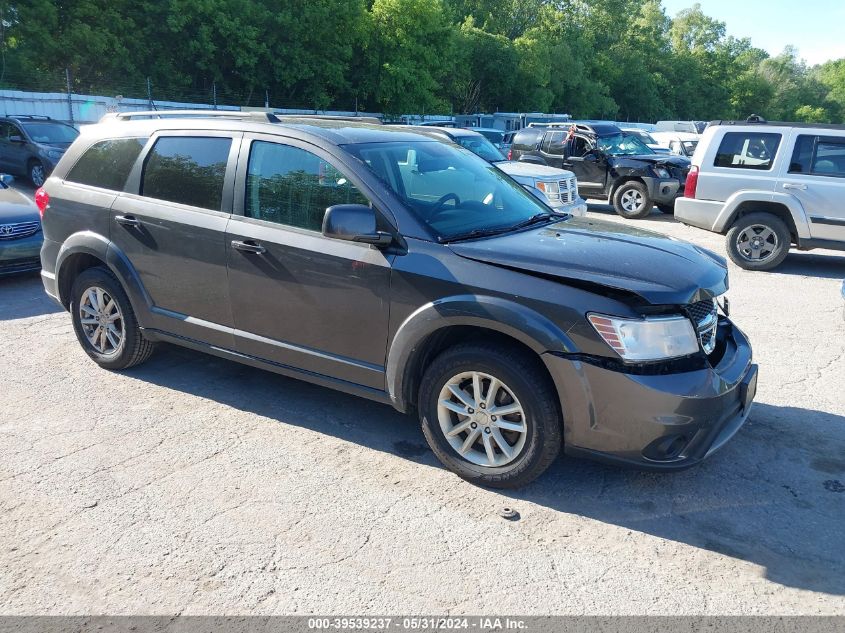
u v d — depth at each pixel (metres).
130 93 30.84
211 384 4.94
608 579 2.94
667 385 3.18
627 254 3.56
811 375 5.41
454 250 3.56
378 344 3.76
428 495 3.56
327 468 3.82
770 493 3.65
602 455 3.32
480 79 56.81
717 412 3.29
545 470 3.54
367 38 38.16
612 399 3.21
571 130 15.91
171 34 31.97
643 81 78.94
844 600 2.84
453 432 3.66
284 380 5.04
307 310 3.96
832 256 10.85
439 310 3.48
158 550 3.07
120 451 3.95
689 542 3.21
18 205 7.95
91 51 29.02
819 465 3.96
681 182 14.59
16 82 27.50
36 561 2.98
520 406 3.39
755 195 9.30
